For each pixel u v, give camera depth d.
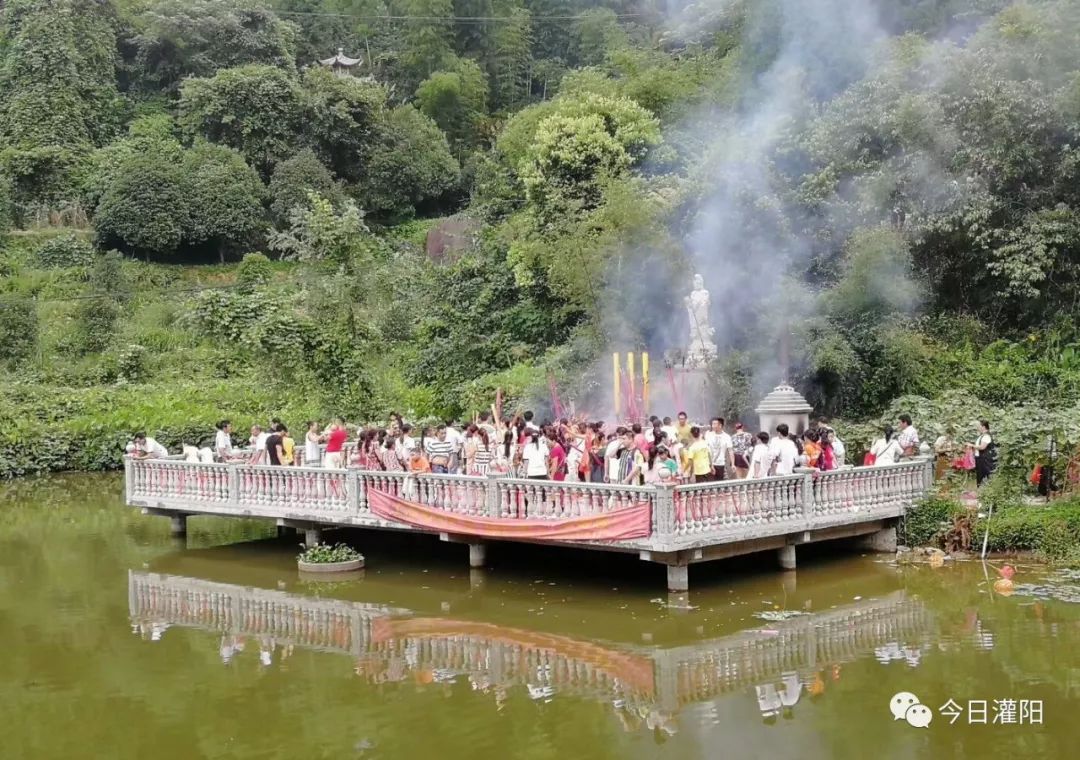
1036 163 23.25
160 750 9.77
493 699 10.93
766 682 11.18
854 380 22.75
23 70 58.00
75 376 38.78
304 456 20.50
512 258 29.78
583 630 13.22
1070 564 15.39
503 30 71.00
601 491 14.19
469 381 29.41
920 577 15.20
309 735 10.03
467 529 15.44
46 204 54.31
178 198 52.56
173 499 19.55
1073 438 16.98
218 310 26.00
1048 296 23.34
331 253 27.41
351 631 13.69
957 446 18.33
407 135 62.16
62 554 19.30
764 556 16.67
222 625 14.21
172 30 62.91
